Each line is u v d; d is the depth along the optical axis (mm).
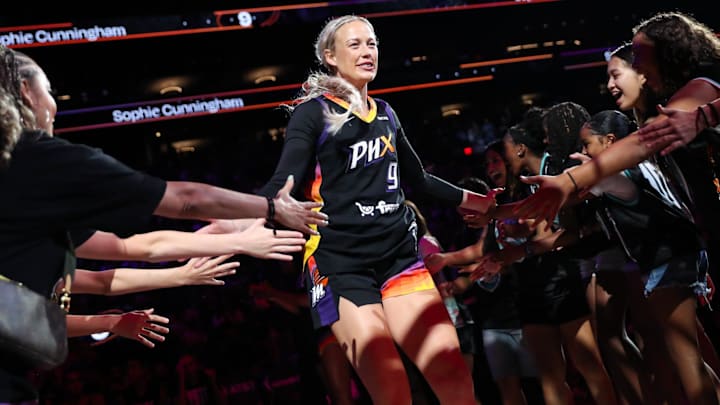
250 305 8727
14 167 1713
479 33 20469
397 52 20484
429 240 4613
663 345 3498
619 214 3111
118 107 17922
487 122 19812
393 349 2629
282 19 17766
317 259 2777
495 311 4465
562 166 3941
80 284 2416
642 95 3178
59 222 1774
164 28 16703
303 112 2766
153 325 2523
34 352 1703
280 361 7801
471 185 4625
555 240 3861
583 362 3945
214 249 2244
